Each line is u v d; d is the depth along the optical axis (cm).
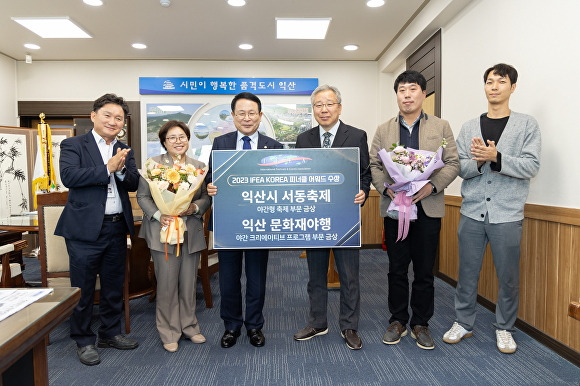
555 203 235
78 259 214
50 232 244
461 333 241
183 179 218
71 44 493
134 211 392
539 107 250
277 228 215
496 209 227
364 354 226
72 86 560
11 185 492
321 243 215
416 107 225
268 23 433
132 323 279
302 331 248
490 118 238
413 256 234
